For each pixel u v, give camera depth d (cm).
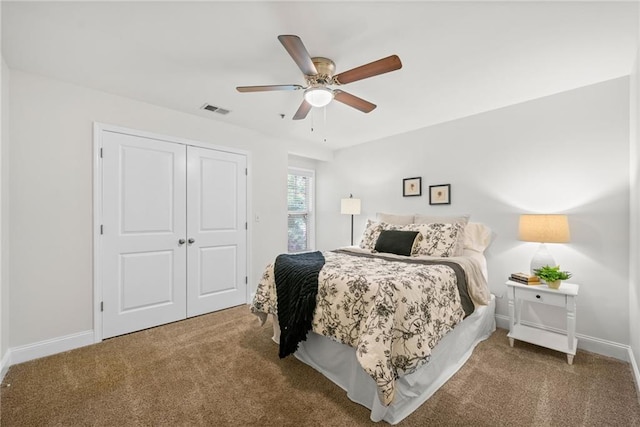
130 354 226
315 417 156
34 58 199
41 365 209
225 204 340
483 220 303
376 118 323
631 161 217
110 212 257
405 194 375
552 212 257
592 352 231
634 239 206
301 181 499
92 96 248
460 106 286
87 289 244
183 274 304
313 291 192
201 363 212
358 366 168
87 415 157
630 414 158
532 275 249
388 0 144
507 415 157
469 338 227
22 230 216
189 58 200
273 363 212
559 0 144
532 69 213
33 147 221
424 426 149
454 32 170
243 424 151
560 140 254
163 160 290
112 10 151
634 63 203
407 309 162
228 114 312
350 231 452
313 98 200
